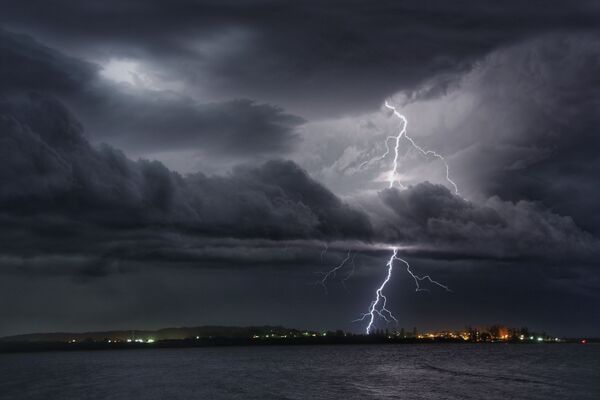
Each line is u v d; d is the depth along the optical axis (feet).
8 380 335.88
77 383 310.65
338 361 525.75
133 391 265.75
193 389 273.13
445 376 330.95
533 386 270.67
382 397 235.40
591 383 281.95
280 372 383.65
